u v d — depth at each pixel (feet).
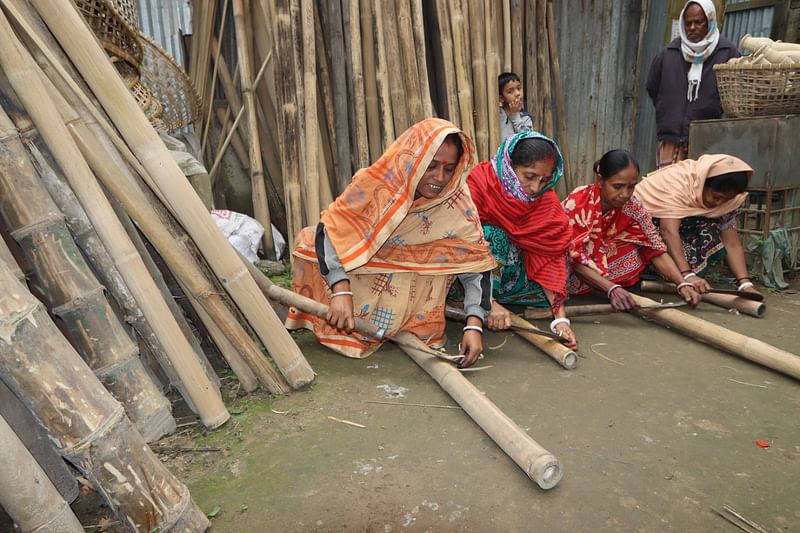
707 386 7.39
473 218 7.75
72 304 5.51
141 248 6.75
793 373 7.45
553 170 8.09
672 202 10.43
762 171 11.41
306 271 8.83
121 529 5.03
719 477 5.50
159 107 11.00
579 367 8.05
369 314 8.15
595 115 18.54
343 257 7.22
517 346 8.93
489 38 14.49
